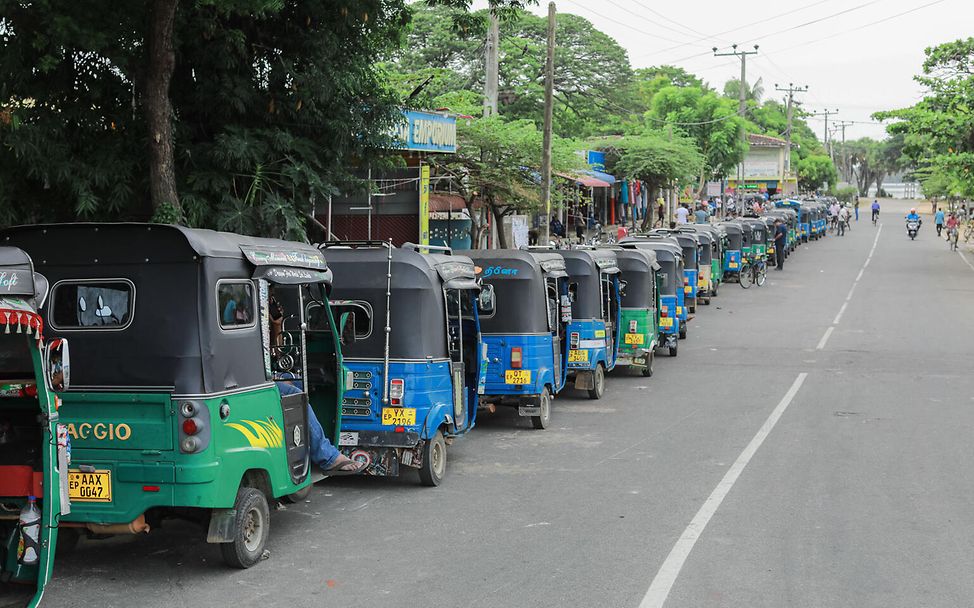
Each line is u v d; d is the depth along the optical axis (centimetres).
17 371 741
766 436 1397
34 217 1398
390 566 827
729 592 759
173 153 1402
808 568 820
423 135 2370
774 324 2820
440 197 3209
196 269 780
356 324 1107
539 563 833
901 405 1642
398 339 1098
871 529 938
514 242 3444
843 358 2198
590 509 1012
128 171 1372
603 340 1739
